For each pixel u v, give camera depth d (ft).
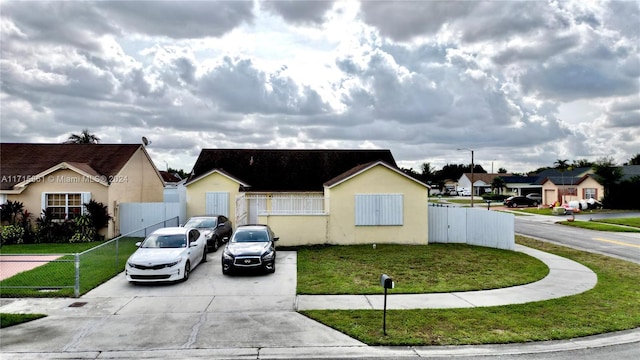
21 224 70.08
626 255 59.77
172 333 28.66
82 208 71.92
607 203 149.89
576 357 25.12
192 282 42.65
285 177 91.97
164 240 46.16
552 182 180.14
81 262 50.62
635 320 31.27
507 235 63.05
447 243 68.90
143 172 89.61
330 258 55.11
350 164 96.89
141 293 38.50
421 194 67.15
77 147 84.64
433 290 39.32
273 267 46.73
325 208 68.23
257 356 25.22
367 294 38.11
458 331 28.84
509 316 31.96
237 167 93.81
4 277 43.57
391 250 61.11
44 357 25.03
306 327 29.84
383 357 25.13
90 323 30.53
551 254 59.62
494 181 256.11
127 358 24.95
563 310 33.53
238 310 33.58
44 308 33.94
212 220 64.85
